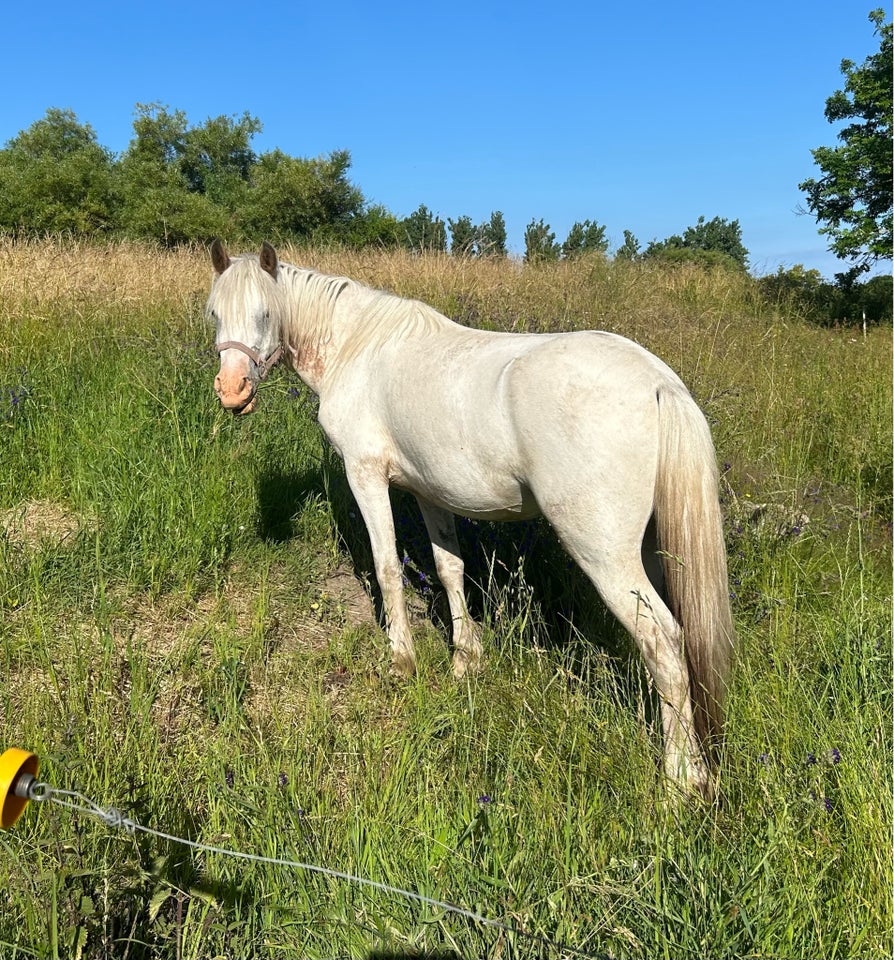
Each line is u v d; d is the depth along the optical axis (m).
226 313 2.93
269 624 3.31
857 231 14.68
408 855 1.96
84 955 1.63
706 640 2.10
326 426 3.08
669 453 2.07
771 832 1.83
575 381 2.14
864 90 14.38
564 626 3.23
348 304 3.06
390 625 3.09
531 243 13.28
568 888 1.76
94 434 4.52
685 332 7.01
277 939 1.79
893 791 1.91
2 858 1.85
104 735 2.22
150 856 1.85
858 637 2.68
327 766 2.37
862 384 5.73
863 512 4.30
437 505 2.93
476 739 2.38
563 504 2.19
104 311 7.02
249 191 27.64
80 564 3.47
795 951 1.62
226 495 4.01
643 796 2.03
